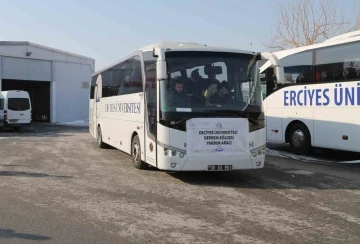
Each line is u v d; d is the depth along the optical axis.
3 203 6.57
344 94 11.32
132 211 6.19
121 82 11.46
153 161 8.45
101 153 13.04
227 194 7.41
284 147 15.49
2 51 30.86
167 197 7.11
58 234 5.07
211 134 7.94
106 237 4.99
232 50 8.55
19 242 4.77
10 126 24.39
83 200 6.83
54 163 10.82
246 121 8.15
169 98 7.98
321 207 6.59
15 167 10.11
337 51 11.56
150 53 8.86
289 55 13.29
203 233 5.21
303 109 12.78
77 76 35.97
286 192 7.66
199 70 8.19
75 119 36.00
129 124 10.51
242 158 8.08
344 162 11.56
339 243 4.92
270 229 5.41
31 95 39.34
